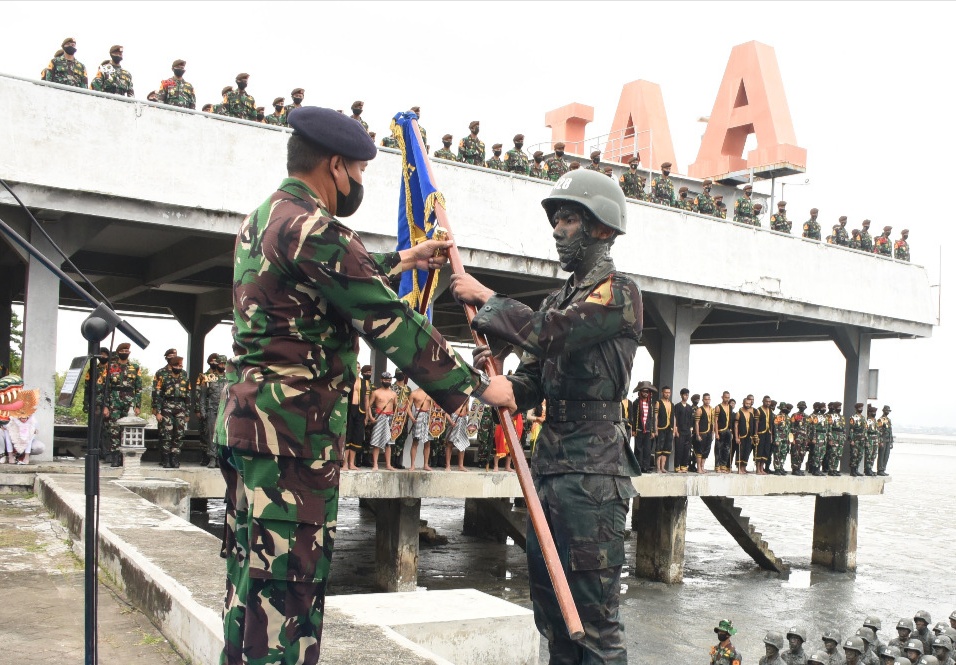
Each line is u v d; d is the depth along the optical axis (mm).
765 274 21828
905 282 25109
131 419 14086
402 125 3969
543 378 3205
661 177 22094
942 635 14031
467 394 2637
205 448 16047
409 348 2533
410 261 3408
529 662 5660
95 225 14633
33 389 13875
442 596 6094
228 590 2799
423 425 17109
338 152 2650
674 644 16078
